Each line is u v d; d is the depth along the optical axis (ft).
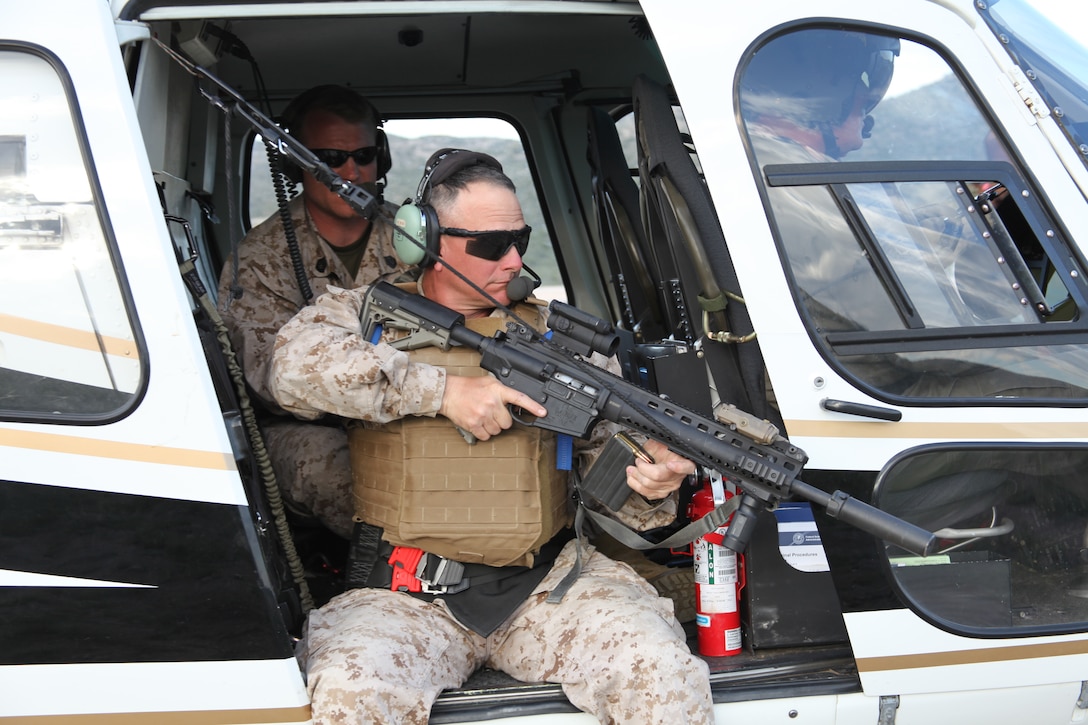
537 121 10.96
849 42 6.15
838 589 6.06
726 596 6.47
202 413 5.52
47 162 5.51
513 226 6.54
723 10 6.06
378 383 6.16
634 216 9.01
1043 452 6.12
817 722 6.09
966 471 6.10
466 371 6.44
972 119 6.26
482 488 6.30
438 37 9.21
